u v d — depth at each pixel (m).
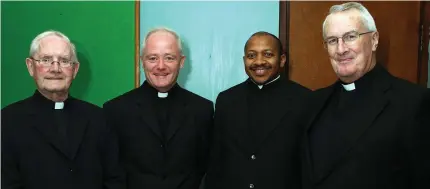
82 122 1.98
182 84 2.79
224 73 2.77
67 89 1.96
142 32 2.78
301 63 2.73
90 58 2.80
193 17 2.76
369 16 1.69
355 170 1.60
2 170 1.77
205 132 2.30
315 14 2.71
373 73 1.72
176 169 2.15
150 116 2.19
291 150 2.09
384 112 1.61
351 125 1.67
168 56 2.17
